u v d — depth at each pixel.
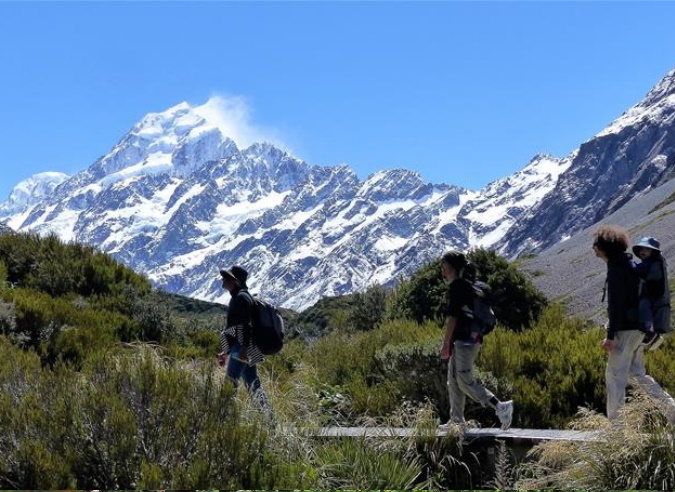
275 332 10.46
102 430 6.84
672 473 7.21
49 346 13.62
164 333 17.00
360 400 11.53
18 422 6.81
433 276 20.22
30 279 18.53
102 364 7.76
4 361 9.62
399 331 15.66
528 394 11.08
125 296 18.34
